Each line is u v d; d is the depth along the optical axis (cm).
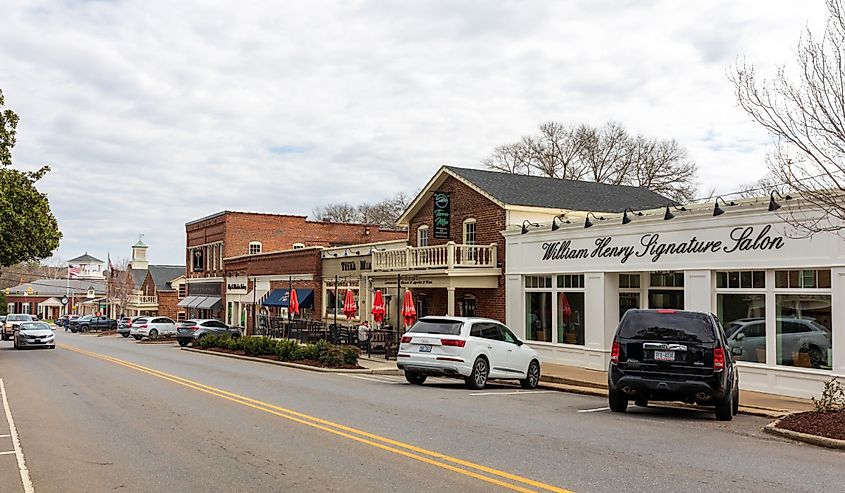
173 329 5141
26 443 1034
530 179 3122
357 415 1276
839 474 852
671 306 2130
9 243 3173
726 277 1833
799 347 1647
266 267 4731
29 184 3294
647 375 1325
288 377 2067
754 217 1741
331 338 3259
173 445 1009
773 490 769
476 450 962
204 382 1894
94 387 1775
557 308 2420
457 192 2961
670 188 5562
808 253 1609
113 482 805
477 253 2694
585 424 1209
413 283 2883
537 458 914
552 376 2028
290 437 1058
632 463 892
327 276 4006
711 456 946
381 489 760
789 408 1476
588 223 2259
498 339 1878
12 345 4341
